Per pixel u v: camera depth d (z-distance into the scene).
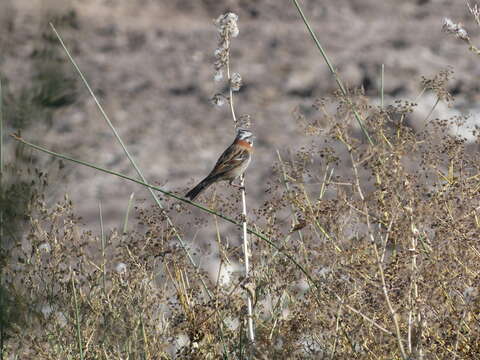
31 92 10.34
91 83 35.75
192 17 47.09
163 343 9.42
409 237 8.84
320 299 8.99
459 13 46.16
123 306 9.52
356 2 48.22
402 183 8.84
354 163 9.28
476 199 9.52
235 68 37.78
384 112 9.58
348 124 9.60
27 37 32.78
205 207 10.88
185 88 36.22
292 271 9.63
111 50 40.34
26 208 9.52
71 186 25.27
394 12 47.03
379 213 9.20
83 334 9.50
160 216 10.37
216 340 9.68
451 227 9.07
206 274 10.31
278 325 9.41
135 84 36.28
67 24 11.12
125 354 9.44
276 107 33.34
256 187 24.62
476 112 29.64
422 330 8.55
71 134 29.56
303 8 47.81
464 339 8.91
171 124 32.41
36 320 9.38
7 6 12.42
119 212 23.47
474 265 9.08
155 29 43.56
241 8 47.97
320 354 9.04
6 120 10.23
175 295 10.18
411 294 8.80
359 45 40.97
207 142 30.78
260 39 42.50
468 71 35.97
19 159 9.69
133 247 9.99
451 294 9.26
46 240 9.62
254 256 9.82
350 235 9.77
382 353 8.65
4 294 9.20
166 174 27.59
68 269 9.54
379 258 8.76
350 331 9.00
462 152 9.73
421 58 37.81
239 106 33.84
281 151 27.86
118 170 27.41
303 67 37.47
